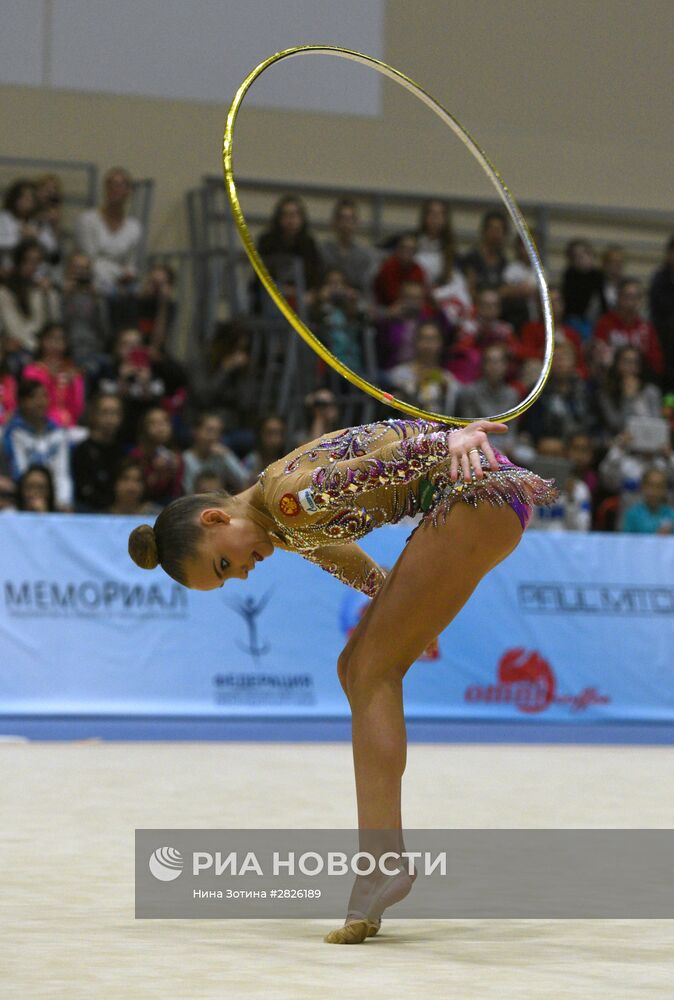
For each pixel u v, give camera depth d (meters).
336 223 28.66
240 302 30.03
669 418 28.58
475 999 4.63
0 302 25.88
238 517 6.52
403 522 20.78
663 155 34.88
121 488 21.44
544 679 21.08
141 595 19.69
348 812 10.29
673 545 21.91
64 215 29.86
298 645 20.28
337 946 5.81
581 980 5.04
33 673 19.16
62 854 8.24
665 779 13.49
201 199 30.59
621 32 34.59
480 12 33.44
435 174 33.00
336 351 25.94
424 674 20.62
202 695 19.80
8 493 21.14
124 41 30.59
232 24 31.47
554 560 21.28
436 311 27.84
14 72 29.78
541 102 33.84
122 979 4.97
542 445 24.75
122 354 25.23
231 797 11.31
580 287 30.38
